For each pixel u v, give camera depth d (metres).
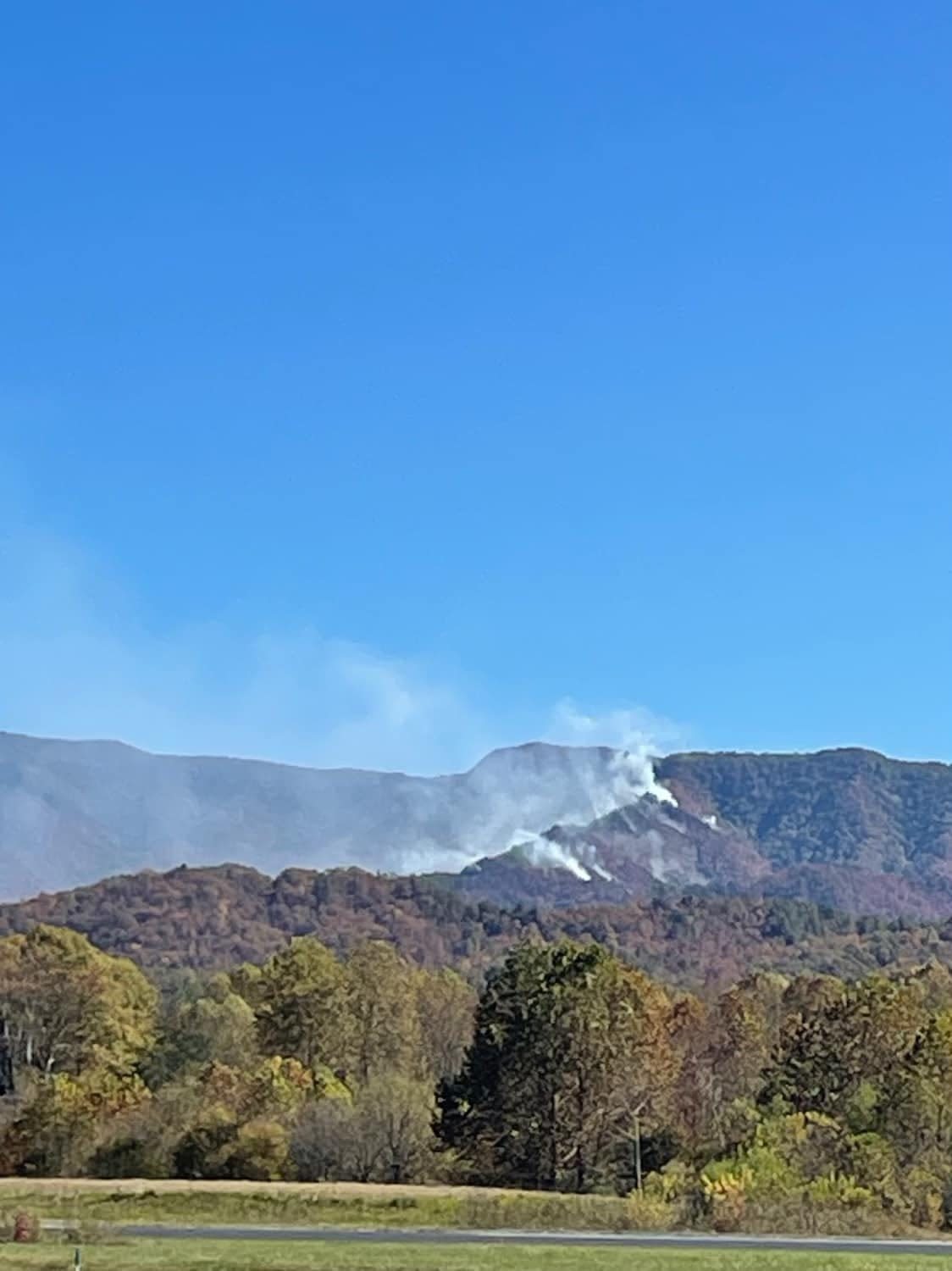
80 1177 94.06
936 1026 100.06
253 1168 92.81
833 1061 110.75
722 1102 118.12
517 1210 69.44
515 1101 108.88
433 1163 97.69
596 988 111.62
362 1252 48.47
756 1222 67.06
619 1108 109.19
